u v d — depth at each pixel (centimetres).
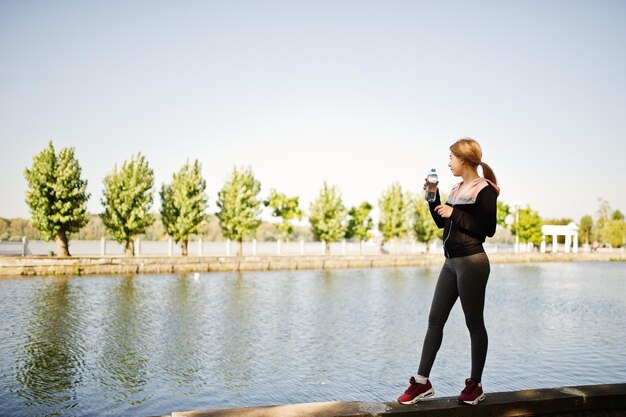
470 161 418
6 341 1533
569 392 419
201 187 4716
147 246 6169
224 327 1834
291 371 1270
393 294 2950
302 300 2630
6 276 3419
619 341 1683
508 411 391
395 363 1359
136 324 1841
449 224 418
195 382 1173
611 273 5194
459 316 2189
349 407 367
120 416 962
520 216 8331
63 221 3806
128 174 4247
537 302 2778
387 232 6800
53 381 1164
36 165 3806
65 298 2441
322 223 5825
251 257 4544
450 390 1125
